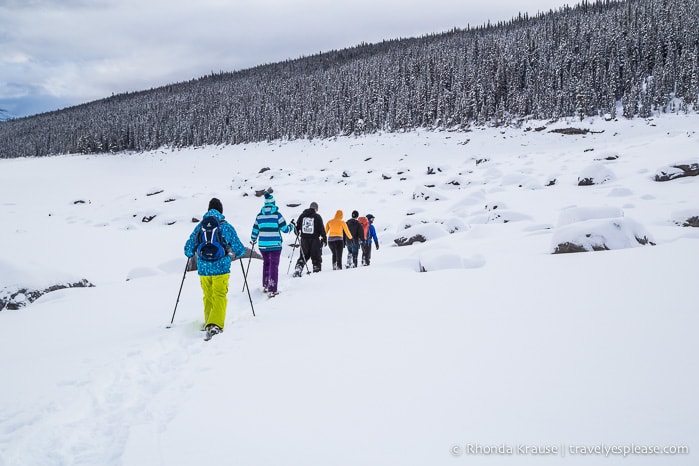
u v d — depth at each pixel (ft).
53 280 31.96
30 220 118.62
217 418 10.22
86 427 11.02
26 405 12.37
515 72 300.81
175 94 553.23
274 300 23.71
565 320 14.43
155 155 360.89
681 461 6.96
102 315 22.67
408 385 10.93
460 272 23.88
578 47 309.01
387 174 160.86
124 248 71.41
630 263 20.70
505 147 223.71
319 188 139.64
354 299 21.03
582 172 86.48
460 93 288.10
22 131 558.15
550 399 9.47
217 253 19.15
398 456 7.95
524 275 21.26
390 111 318.04
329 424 9.40
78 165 347.36
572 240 26.27
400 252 45.88
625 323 13.44
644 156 104.83
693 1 304.50
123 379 14.06
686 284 16.40
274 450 8.57
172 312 22.93
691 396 8.94
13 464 9.51
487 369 11.37
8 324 21.39
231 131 370.12
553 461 7.34
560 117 252.62
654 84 242.99
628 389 9.52
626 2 381.19
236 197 122.93
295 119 355.36
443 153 233.96
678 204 52.39
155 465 8.48
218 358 14.96
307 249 32.78
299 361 13.46
